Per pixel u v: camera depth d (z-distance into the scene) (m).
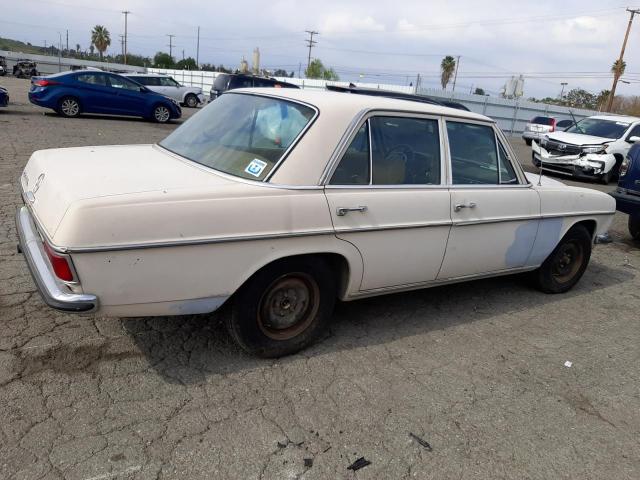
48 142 10.65
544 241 4.67
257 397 3.03
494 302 4.83
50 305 2.59
